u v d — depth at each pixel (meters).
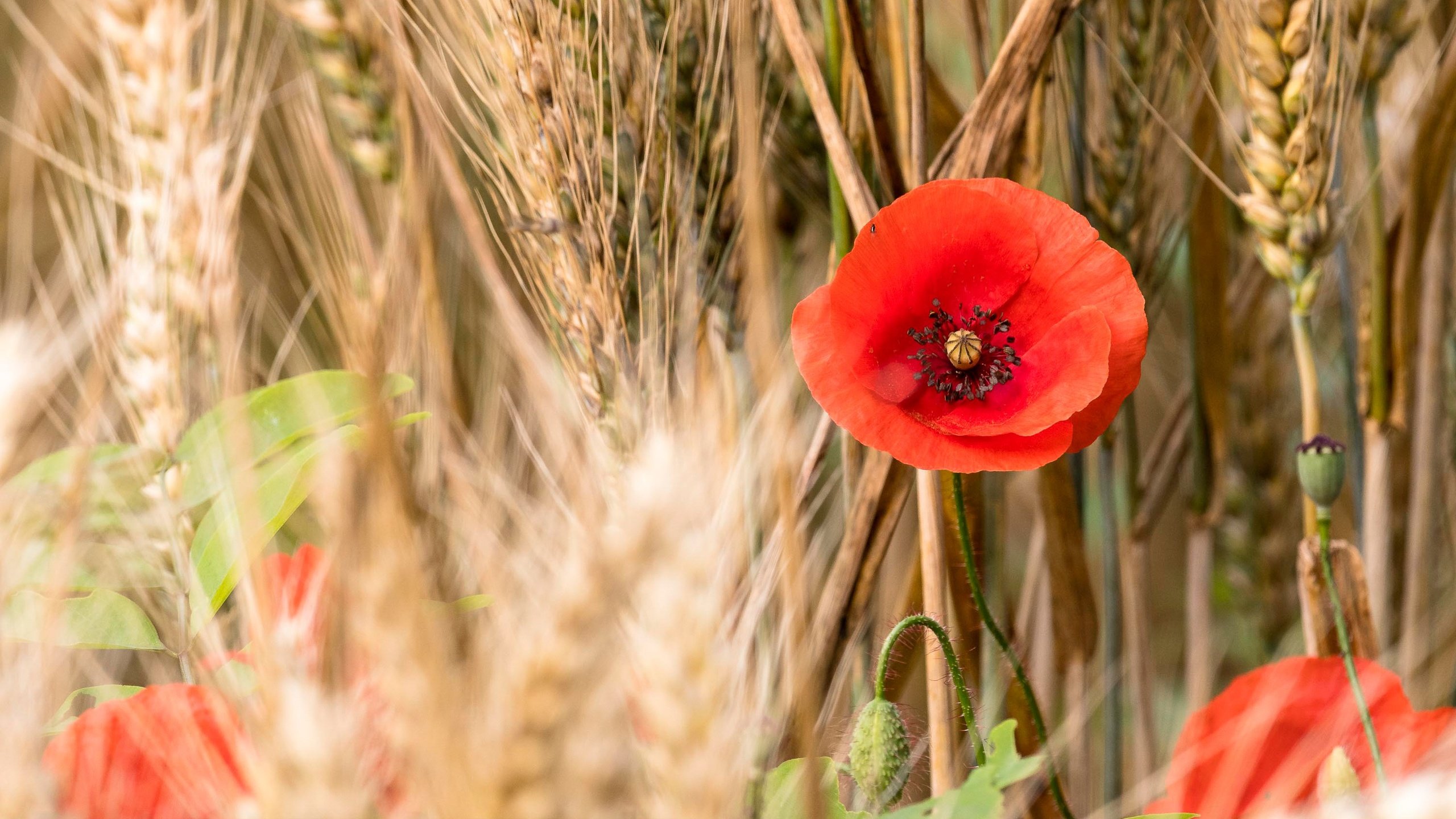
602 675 0.68
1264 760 0.80
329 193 0.85
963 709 0.79
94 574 0.78
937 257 0.79
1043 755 0.77
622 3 0.82
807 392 0.86
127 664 0.86
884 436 0.78
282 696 0.69
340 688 0.71
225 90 0.83
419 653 0.68
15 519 0.75
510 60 0.81
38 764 0.72
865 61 0.83
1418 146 0.86
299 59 0.84
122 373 0.80
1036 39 0.82
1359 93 0.86
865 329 0.79
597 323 0.81
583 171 0.81
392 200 0.84
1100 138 0.88
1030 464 0.77
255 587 0.72
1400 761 0.79
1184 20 0.88
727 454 0.79
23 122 0.88
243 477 0.73
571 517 0.74
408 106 0.83
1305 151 0.83
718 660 0.70
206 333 0.81
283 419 0.79
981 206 0.79
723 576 0.76
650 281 0.81
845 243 0.84
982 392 0.79
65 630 0.77
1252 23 0.83
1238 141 0.84
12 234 0.86
